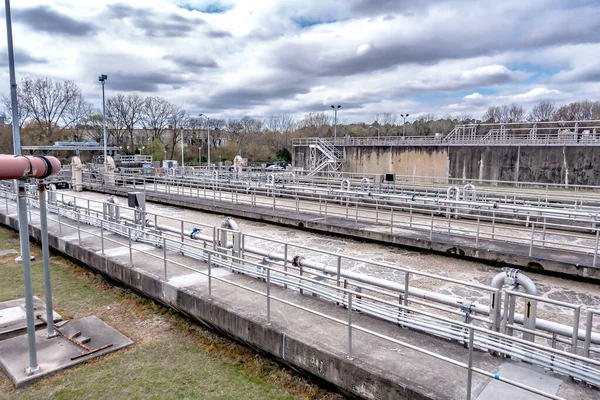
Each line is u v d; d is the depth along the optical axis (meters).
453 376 4.66
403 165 39.97
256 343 6.12
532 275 10.39
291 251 12.44
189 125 90.12
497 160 35.16
